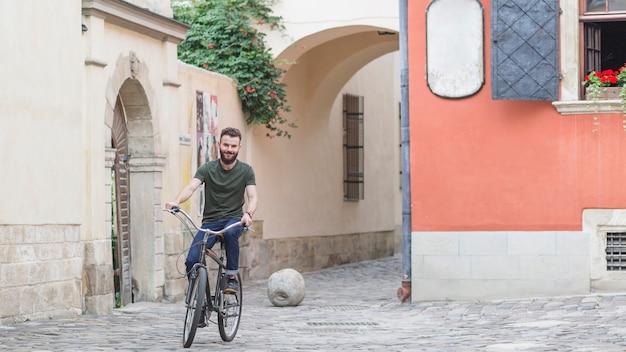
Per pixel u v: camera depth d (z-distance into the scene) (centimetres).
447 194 1803
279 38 2462
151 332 1357
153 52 1902
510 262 1783
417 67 1816
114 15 1688
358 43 2812
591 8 1762
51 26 1516
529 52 1744
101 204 1647
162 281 1897
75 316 1560
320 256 2981
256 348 1179
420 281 1814
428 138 1811
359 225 3316
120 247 1816
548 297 1758
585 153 1759
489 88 1792
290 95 2758
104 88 1666
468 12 1794
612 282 1756
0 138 1373
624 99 1717
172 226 1950
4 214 1377
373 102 3459
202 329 1391
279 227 2703
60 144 1535
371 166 3434
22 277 1420
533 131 1777
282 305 1900
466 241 1797
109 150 1691
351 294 2172
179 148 2012
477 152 1794
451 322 1530
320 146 2986
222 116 2327
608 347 1116
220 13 2427
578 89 1758
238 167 1199
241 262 2481
